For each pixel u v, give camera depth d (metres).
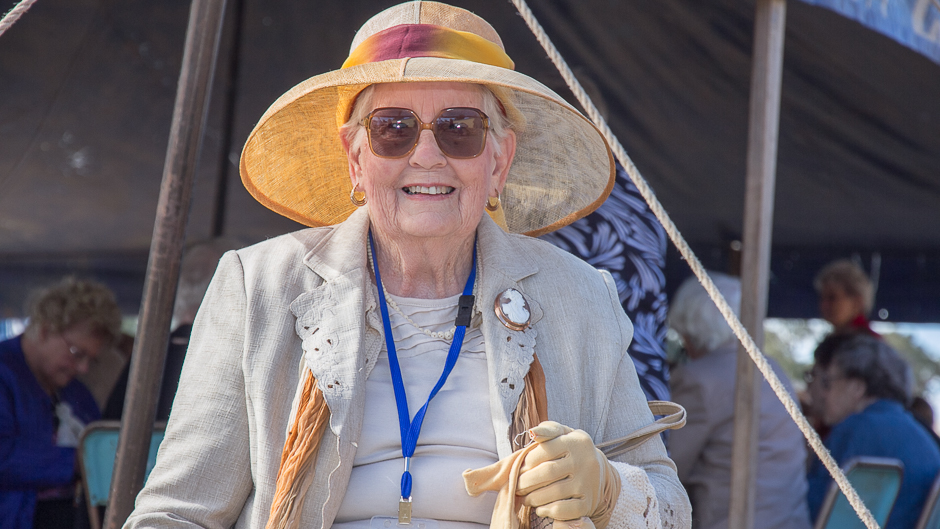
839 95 4.25
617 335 1.65
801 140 4.88
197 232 6.04
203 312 1.56
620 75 4.60
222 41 4.81
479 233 1.70
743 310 2.39
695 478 3.39
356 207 1.92
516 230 1.97
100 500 2.71
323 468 1.44
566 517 1.31
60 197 5.84
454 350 1.56
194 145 1.88
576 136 1.79
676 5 3.80
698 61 4.29
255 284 1.56
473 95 1.59
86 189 5.76
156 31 4.45
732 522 2.34
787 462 3.50
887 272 6.35
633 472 1.45
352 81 1.53
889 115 4.37
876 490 3.29
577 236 2.40
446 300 1.62
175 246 1.86
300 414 1.45
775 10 2.44
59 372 3.61
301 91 1.57
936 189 5.22
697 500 3.38
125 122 5.13
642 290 2.41
